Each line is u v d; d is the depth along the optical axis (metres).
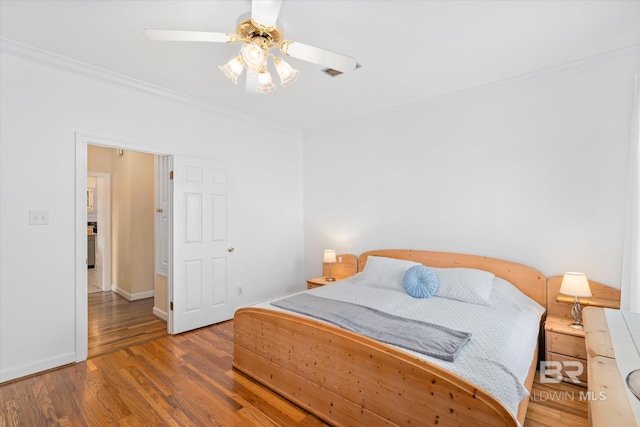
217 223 3.64
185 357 2.75
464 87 3.09
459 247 3.28
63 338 2.57
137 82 2.94
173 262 3.26
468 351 1.70
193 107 3.46
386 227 3.85
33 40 2.25
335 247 4.38
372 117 3.93
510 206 2.96
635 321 1.67
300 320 2.07
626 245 2.26
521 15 1.95
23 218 2.39
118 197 4.92
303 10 1.89
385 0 1.80
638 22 2.01
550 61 2.55
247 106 3.64
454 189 3.31
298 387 2.08
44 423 1.87
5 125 2.32
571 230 2.65
